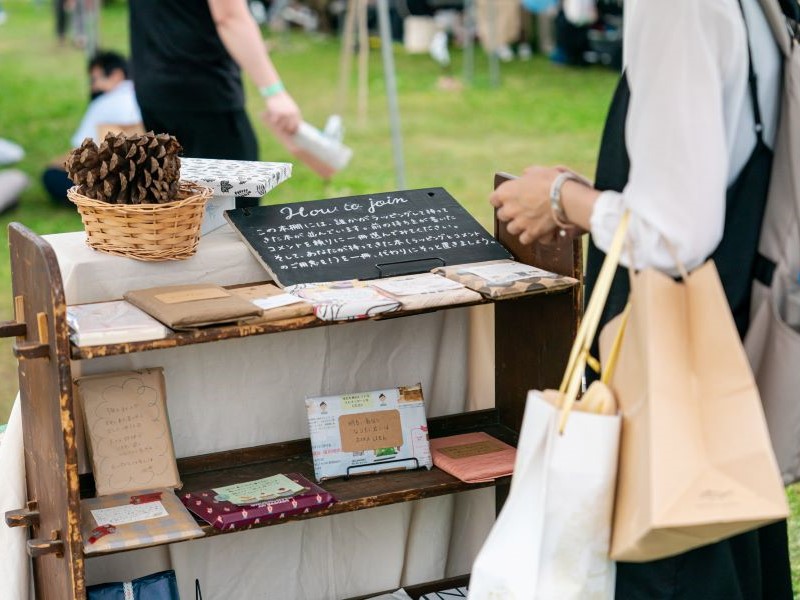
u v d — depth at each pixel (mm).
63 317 1804
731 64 1589
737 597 1782
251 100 10016
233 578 2408
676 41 1560
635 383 1573
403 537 2553
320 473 2240
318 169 3938
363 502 2141
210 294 2025
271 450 2361
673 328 1538
